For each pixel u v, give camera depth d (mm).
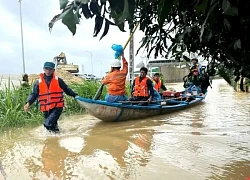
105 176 4027
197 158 4641
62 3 1365
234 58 2367
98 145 5641
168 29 2883
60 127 7590
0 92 8438
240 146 5270
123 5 1460
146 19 2764
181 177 3885
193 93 12328
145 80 9500
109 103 8008
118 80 8688
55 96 6949
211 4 1644
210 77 3287
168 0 1470
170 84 29766
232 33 2137
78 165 4508
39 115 8336
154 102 9625
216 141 5648
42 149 5438
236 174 3936
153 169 4215
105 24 1573
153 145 5512
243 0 1823
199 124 7559
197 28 2539
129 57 11258
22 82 9594
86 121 8523
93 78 13312
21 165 4555
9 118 7656
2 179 3980
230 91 19172
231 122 7758
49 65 6949
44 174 4168
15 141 6105
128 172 4141
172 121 8188
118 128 7379
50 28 1387
